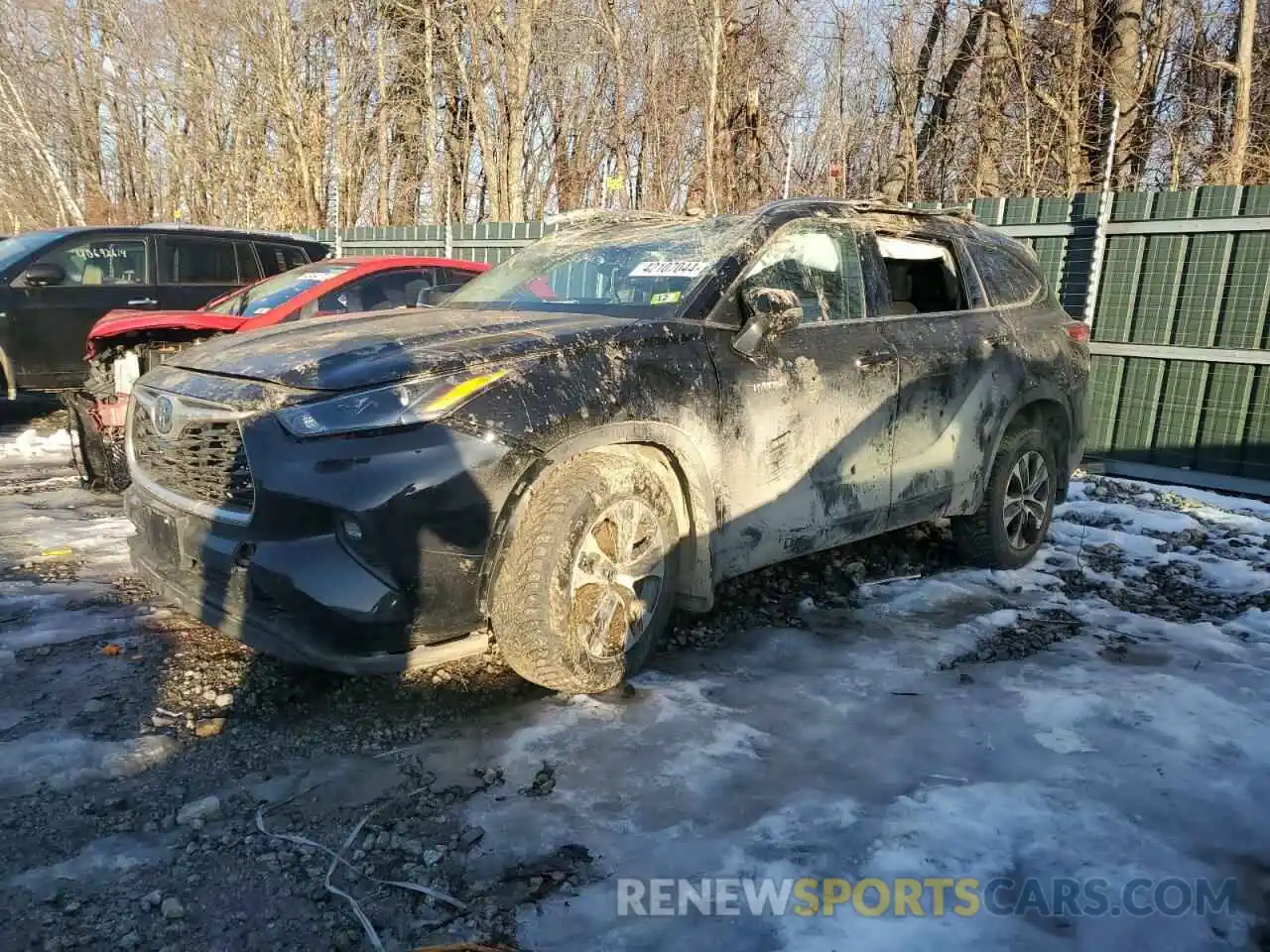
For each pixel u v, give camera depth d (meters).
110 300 8.75
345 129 21.69
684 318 3.58
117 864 2.37
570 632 3.12
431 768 2.84
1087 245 7.66
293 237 10.01
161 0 23.97
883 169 15.44
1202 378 7.04
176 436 3.21
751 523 3.70
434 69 19.64
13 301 8.30
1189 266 7.07
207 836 2.49
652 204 16.14
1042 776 2.86
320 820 2.57
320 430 2.85
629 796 2.70
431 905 2.25
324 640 2.85
